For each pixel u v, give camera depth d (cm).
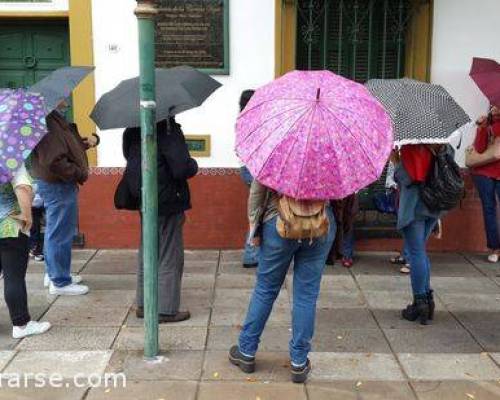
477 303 540
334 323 491
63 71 500
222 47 653
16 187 433
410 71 668
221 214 678
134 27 653
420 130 440
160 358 425
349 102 349
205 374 406
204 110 662
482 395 386
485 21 661
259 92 371
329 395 383
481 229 688
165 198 461
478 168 647
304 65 676
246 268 623
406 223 473
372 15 668
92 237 680
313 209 357
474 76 575
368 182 342
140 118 414
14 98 429
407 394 386
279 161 337
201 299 539
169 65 655
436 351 445
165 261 481
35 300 532
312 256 380
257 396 380
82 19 650
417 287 489
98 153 671
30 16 660
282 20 650
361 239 684
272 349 442
